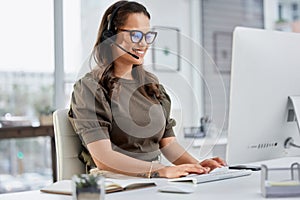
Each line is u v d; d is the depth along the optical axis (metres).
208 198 0.98
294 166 1.03
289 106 1.41
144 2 4.15
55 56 3.65
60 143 1.58
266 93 1.35
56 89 3.64
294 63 1.40
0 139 3.16
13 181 3.45
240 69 1.31
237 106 1.33
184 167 1.33
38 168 3.53
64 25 3.72
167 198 0.99
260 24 4.35
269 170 1.01
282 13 4.20
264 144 1.40
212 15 4.51
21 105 3.52
